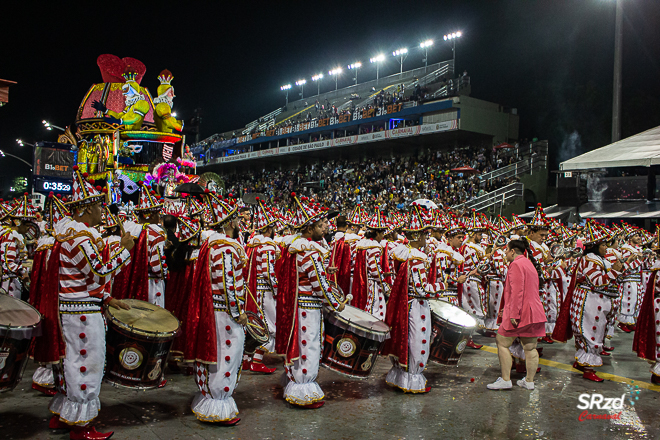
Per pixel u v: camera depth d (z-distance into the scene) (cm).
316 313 544
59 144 2144
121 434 457
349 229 909
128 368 465
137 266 620
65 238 433
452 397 605
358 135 3822
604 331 706
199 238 600
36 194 2111
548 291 979
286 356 543
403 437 477
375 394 607
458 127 3281
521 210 2664
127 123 1700
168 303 643
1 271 629
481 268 932
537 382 681
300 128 4397
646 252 1092
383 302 860
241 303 486
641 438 493
